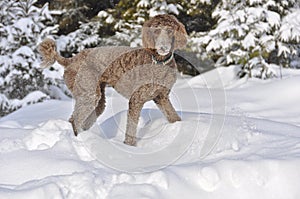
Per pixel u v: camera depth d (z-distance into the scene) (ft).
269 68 22.97
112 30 30.86
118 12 30.91
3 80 24.35
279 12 24.43
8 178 8.21
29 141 10.17
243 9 24.20
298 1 25.13
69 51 29.58
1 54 24.79
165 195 7.56
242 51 23.85
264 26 23.44
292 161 8.23
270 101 18.04
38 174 8.30
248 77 23.31
